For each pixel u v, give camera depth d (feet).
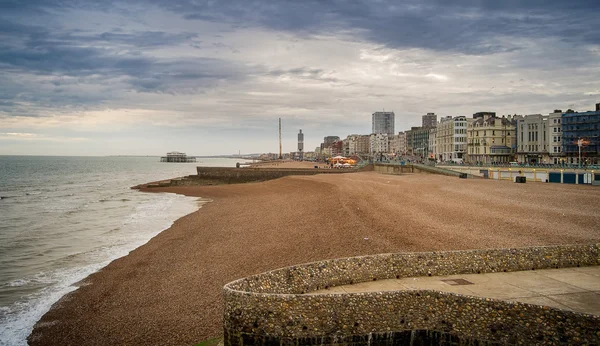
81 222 166.91
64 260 107.04
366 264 57.98
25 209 211.20
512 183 217.56
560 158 370.73
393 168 358.64
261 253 98.17
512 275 58.95
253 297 45.98
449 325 45.34
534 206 137.08
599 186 199.11
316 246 97.81
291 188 258.37
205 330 62.34
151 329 64.23
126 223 162.09
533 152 400.06
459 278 58.03
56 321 69.77
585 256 63.05
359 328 45.83
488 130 446.19
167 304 73.15
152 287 82.53
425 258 59.77
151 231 143.13
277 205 179.63
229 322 46.62
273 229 124.77
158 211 195.72
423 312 46.14
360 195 172.76
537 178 240.53
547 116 398.42
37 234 142.41
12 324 69.15
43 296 81.20
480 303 44.47
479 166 299.79
